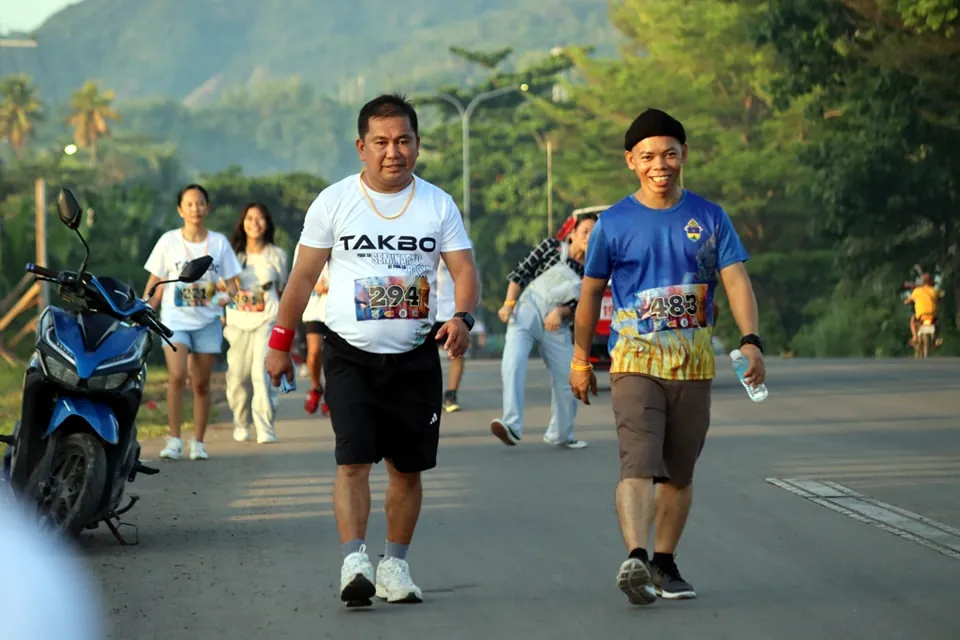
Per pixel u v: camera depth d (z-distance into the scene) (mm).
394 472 8211
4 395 24453
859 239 53188
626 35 97000
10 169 122062
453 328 8023
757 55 74250
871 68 47000
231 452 15555
